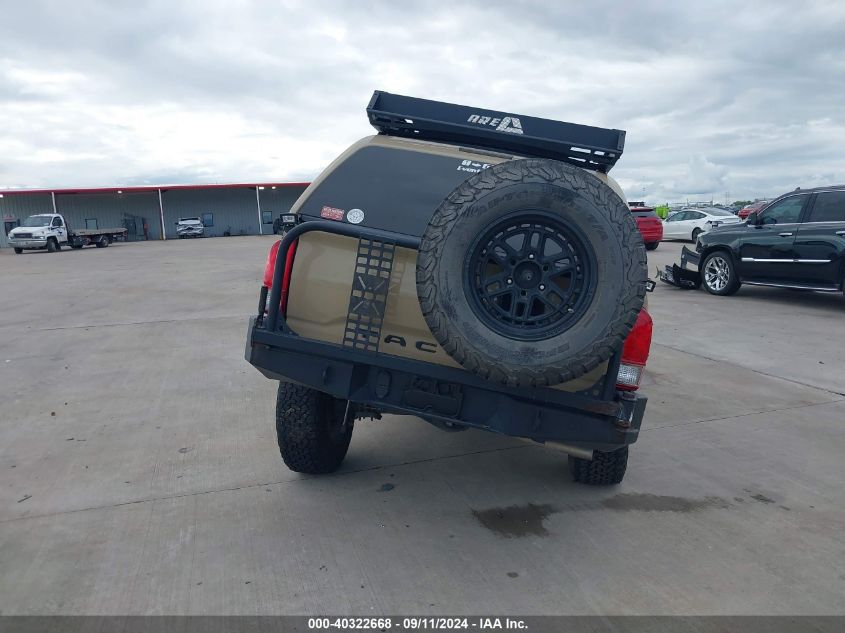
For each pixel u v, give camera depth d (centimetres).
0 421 504
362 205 322
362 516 349
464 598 276
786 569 303
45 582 285
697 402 564
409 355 311
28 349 760
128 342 794
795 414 533
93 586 282
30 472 406
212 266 1875
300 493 377
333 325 319
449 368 300
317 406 371
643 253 267
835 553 318
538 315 288
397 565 301
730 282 1142
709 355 736
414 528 337
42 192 4719
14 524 338
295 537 326
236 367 669
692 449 455
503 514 354
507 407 303
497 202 271
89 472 405
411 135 379
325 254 319
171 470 409
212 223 5181
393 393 314
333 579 289
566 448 315
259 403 549
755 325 903
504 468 418
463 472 411
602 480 384
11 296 1258
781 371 664
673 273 1255
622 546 322
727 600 277
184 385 604
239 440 462
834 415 531
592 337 267
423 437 473
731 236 1135
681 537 332
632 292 266
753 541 329
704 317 967
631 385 304
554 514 355
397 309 310
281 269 315
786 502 374
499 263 281
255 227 5269
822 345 778
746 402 564
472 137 371
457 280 274
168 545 317
